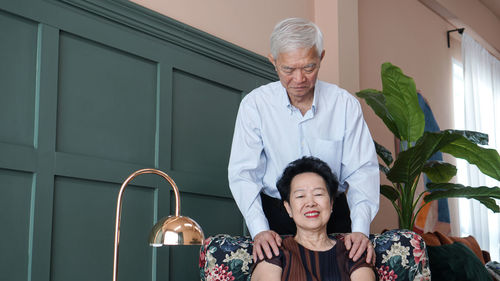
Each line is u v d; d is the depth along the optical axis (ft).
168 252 8.91
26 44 7.28
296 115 6.98
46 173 7.28
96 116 8.07
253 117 7.03
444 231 17.15
